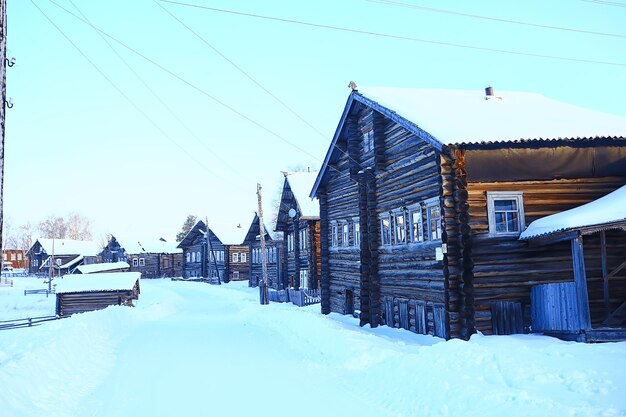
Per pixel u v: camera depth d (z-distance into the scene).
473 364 9.43
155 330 22.16
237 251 73.38
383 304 20.52
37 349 12.09
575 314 13.17
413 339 16.77
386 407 8.80
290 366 12.88
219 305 39.84
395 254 19.42
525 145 15.17
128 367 13.01
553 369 8.50
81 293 41.03
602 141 15.38
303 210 39.09
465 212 14.80
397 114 17.09
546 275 15.11
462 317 14.60
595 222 12.80
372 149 21.12
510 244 15.12
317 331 16.94
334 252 27.08
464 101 19.17
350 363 12.30
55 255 99.62
